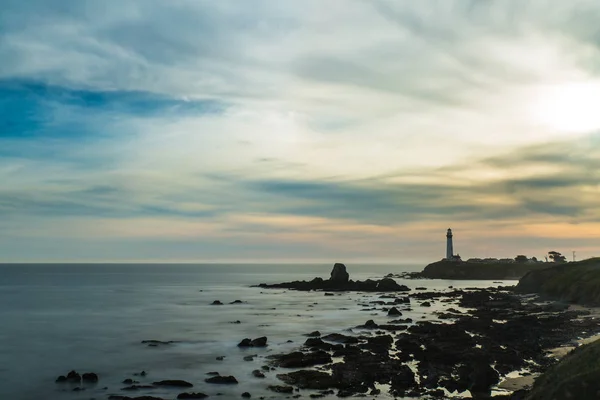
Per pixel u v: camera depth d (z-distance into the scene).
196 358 51.59
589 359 28.16
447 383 39.56
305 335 65.62
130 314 93.00
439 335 60.44
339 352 51.84
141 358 52.03
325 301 120.56
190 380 42.62
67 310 100.56
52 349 57.47
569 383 25.69
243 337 64.62
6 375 45.25
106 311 98.44
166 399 37.16
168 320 83.50
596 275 102.25
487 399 34.50
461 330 63.28
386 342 57.41
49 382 42.78
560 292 107.81
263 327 74.12
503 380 40.22
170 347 57.94
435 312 92.88
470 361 45.66
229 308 104.00
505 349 51.19
